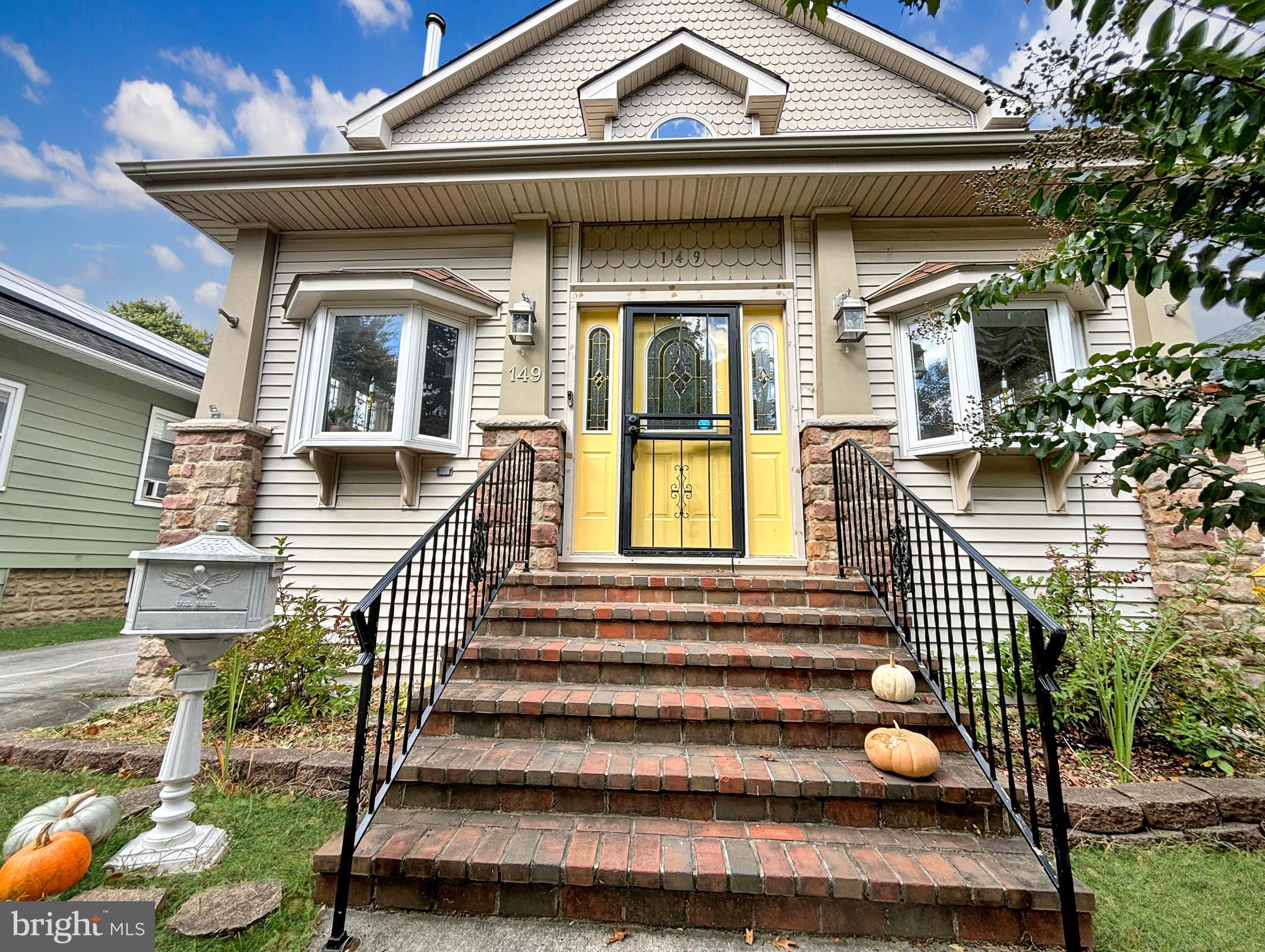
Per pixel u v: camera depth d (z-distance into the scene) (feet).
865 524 10.98
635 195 13.52
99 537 24.38
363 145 17.10
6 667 15.56
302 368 13.96
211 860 6.40
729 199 13.66
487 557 10.03
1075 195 5.66
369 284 13.03
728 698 7.88
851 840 6.08
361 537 13.43
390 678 12.51
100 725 10.14
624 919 5.46
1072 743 9.14
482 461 12.90
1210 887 6.25
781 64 17.33
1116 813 7.12
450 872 5.56
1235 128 4.41
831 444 12.60
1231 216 4.83
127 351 25.46
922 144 12.21
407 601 6.77
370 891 5.67
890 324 13.82
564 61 17.65
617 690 8.20
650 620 9.53
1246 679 9.80
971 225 14.21
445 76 17.22
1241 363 4.85
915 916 5.32
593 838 6.01
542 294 13.93
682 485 13.62
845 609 10.21
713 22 17.71
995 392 12.46
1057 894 5.22
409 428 13.10
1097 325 13.37
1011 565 12.51
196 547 6.70
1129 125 5.27
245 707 9.73
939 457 12.92
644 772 6.56
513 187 13.25
